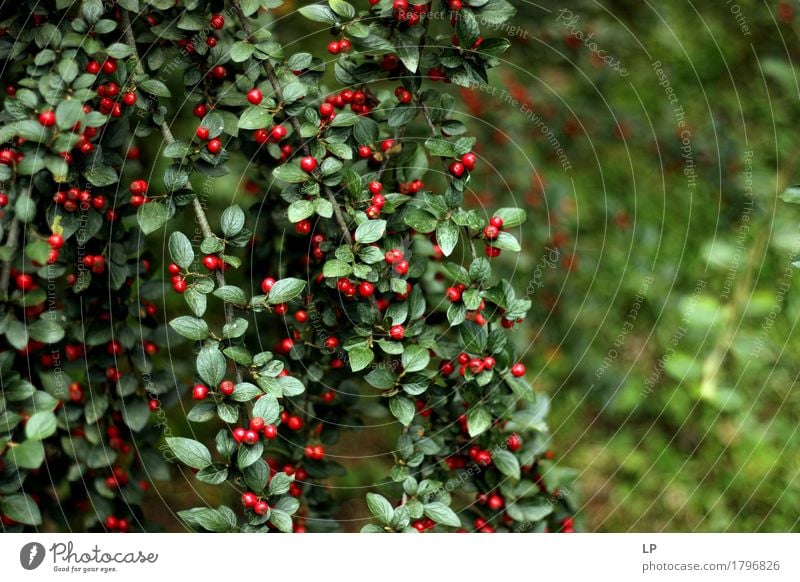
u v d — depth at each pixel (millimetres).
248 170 1980
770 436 2350
